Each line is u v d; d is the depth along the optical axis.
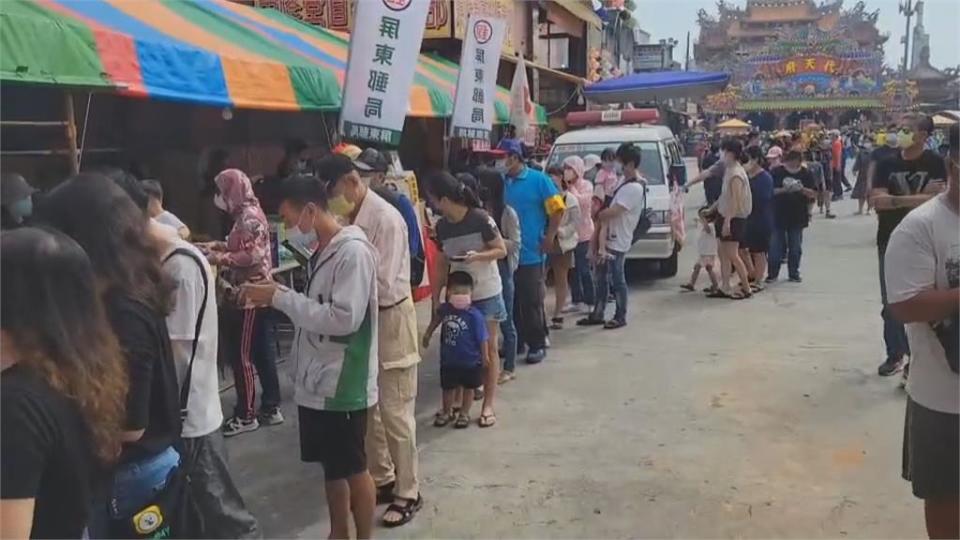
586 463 4.86
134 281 2.37
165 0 7.46
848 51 53.56
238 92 6.14
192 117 9.23
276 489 4.61
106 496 2.45
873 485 4.47
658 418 5.60
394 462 4.16
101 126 8.10
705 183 10.49
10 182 3.34
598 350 7.42
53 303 1.86
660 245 10.28
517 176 6.83
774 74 55.19
